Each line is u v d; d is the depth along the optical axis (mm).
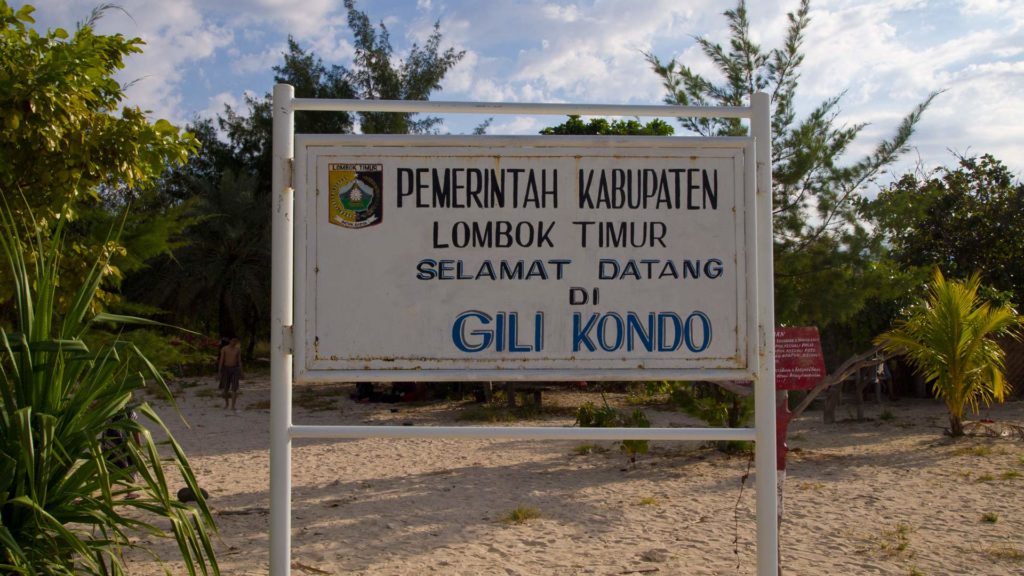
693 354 4168
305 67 32688
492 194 4172
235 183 30234
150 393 21422
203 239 29062
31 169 6152
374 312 4117
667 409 17641
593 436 3914
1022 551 6438
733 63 11930
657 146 4195
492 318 4148
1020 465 10219
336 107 4145
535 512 7922
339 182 4129
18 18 6379
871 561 6242
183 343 8828
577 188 4188
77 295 4051
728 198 4215
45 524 3699
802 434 13773
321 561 6391
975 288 12914
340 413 18031
